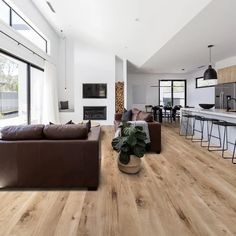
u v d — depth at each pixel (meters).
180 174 2.97
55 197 2.29
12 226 1.77
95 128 3.28
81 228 1.75
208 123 5.13
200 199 2.24
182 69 9.58
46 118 6.18
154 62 7.62
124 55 7.95
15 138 2.47
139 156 2.89
